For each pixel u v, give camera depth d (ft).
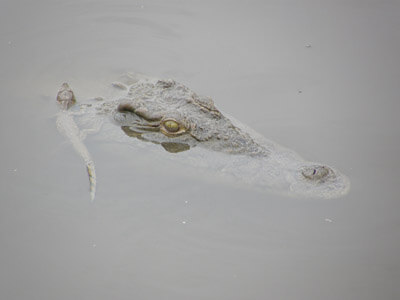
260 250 33.04
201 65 51.37
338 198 36.06
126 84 45.85
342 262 32.30
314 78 50.21
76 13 59.67
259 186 37.01
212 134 38.65
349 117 44.98
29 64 50.08
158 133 39.29
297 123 43.80
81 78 47.70
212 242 33.42
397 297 30.01
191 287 30.76
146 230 33.91
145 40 55.21
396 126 43.93
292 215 35.32
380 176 38.29
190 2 62.59
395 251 32.76
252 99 46.62
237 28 57.98
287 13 61.21
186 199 36.35
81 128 40.60
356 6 62.54
